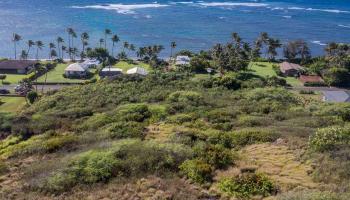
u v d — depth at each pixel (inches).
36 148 1343.5
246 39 6668.3
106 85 2925.7
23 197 912.9
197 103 2215.8
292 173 962.7
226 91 2881.4
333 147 1093.8
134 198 857.5
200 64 4682.6
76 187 946.7
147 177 973.2
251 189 872.3
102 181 978.1
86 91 2780.5
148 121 1700.3
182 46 6264.8
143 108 1872.5
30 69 4835.1
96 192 905.5
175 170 1011.9
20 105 3459.6
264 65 5142.7
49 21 7603.4
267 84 3981.3
